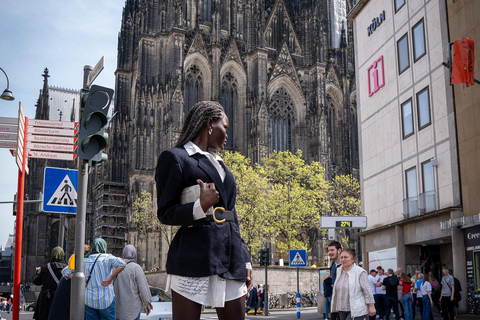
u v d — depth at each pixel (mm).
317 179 76625
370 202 41062
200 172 4070
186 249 3873
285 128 100875
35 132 18562
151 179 85938
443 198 32438
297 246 71500
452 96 31891
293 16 112062
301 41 107938
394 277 24516
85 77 11336
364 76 42906
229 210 4137
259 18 99812
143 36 91000
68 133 18938
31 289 106375
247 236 69938
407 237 35656
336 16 111250
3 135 18094
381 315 25844
